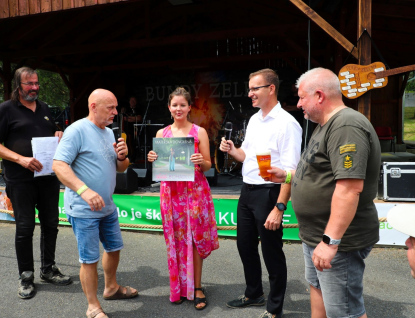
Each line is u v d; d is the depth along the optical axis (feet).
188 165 8.32
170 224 8.64
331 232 5.02
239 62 34.53
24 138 9.60
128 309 8.77
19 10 16.61
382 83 12.37
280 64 33.53
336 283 5.42
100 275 10.89
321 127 5.53
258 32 25.40
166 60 34.86
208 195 8.91
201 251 8.71
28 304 9.12
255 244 8.48
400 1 17.44
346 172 4.87
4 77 28.63
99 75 38.09
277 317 7.87
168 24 34.37
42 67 35.96
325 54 29.94
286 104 32.86
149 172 19.15
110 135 8.67
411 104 88.94
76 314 8.62
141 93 37.60
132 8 29.35
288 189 7.21
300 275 10.60
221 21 33.63
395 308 8.64
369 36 12.62
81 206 7.85
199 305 8.68
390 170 12.59
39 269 11.34
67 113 38.63
